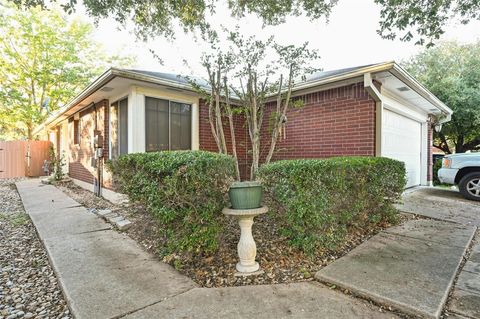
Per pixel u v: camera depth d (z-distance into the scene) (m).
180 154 3.05
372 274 2.54
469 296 2.20
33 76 13.97
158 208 2.76
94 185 7.30
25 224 4.77
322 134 6.18
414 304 2.02
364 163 3.79
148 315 1.98
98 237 3.85
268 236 3.47
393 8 4.29
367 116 5.45
